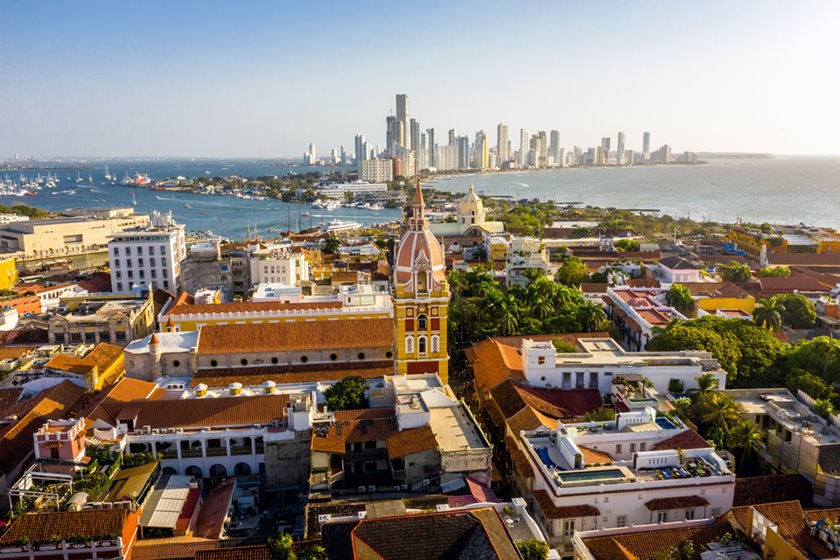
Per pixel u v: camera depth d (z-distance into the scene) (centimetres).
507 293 17050
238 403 10050
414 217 11381
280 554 6375
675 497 7825
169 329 13662
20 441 9762
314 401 10444
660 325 14350
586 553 6662
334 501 7956
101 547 6988
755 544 6738
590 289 19125
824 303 16700
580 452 8200
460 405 10006
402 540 5788
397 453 8556
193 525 8331
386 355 12912
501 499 8931
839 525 6556
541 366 10988
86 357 13650
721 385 11050
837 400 10712
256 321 13925
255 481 9531
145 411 9794
